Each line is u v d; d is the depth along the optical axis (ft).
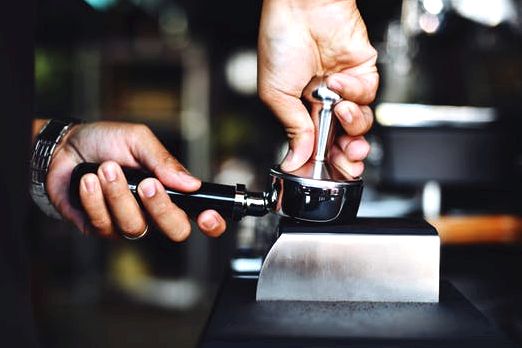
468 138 6.15
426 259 2.46
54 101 12.82
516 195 6.33
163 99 14.17
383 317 2.29
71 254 13.42
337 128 2.67
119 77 14.08
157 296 13.91
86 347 11.20
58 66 12.87
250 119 15.34
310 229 2.48
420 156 6.21
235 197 2.67
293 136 2.65
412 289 2.46
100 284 13.76
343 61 2.90
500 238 5.80
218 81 15.07
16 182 2.35
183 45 14.17
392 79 7.93
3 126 2.30
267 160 14.78
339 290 2.47
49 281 12.53
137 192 2.75
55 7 5.74
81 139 3.24
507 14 6.15
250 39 15.38
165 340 11.71
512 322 2.96
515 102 7.51
